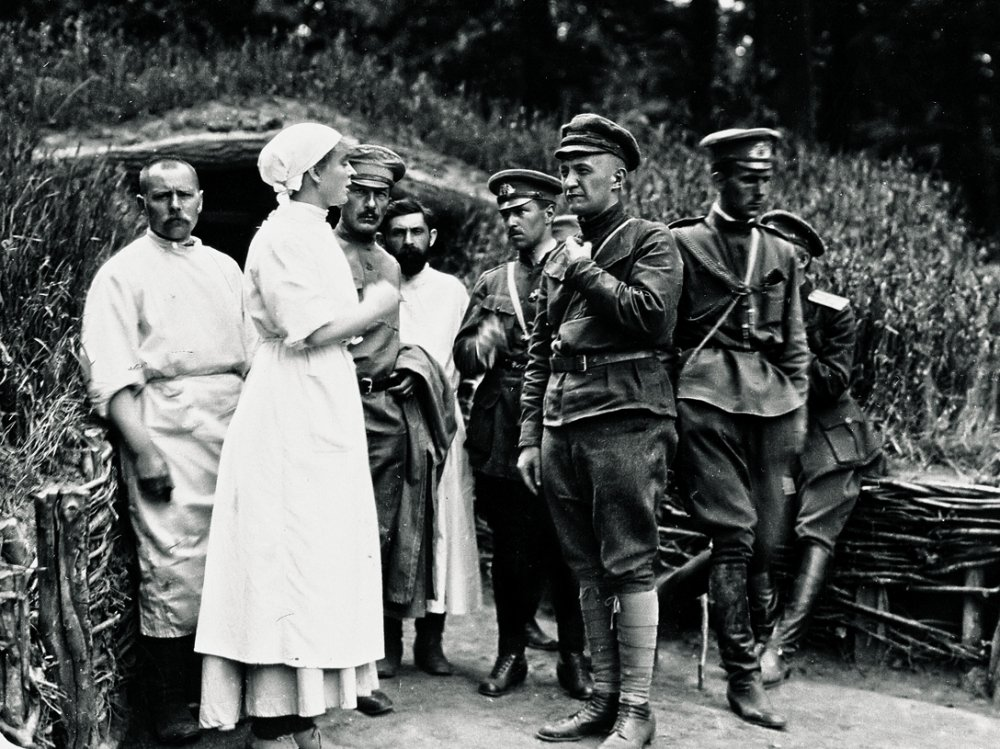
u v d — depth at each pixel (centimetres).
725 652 398
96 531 332
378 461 401
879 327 539
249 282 343
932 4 1355
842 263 600
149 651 361
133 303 361
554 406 365
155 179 363
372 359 402
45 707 294
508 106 1194
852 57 1376
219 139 778
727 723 389
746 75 1349
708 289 406
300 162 334
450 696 415
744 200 403
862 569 468
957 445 512
